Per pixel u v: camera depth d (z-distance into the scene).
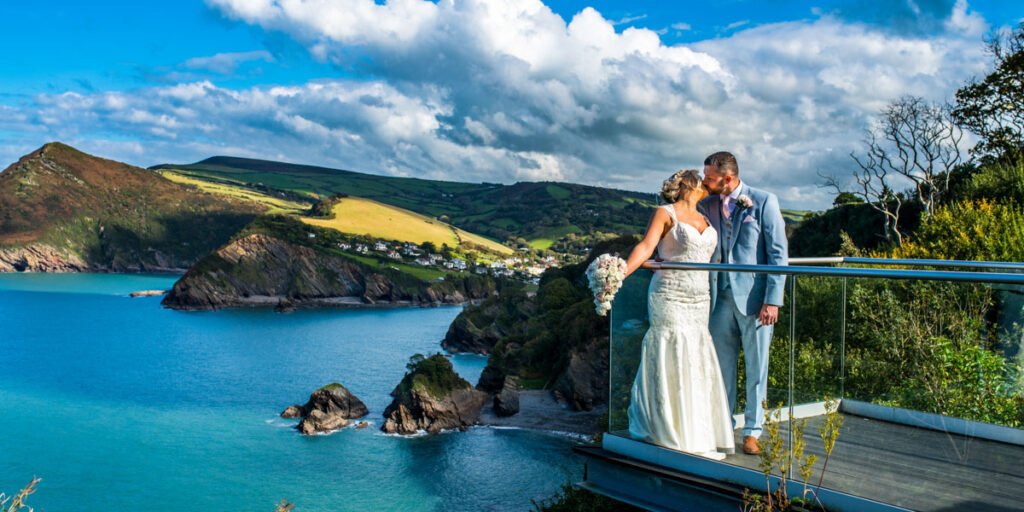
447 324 177.00
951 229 12.47
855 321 4.53
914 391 4.19
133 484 62.34
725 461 4.67
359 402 82.94
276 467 66.00
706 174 5.35
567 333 99.50
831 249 55.16
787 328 4.61
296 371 111.19
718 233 5.37
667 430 4.93
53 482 62.78
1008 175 17.69
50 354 126.25
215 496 59.38
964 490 3.86
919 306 4.16
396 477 62.69
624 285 5.22
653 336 5.01
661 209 5.00
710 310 4.97
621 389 5.27
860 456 4.20
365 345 139.50
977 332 3.95
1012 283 3.79
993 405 3.83
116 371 111.56
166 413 86.06
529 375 100.25
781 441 4.11
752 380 4.79
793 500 4.30
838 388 4.55
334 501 57.47
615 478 5.26
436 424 76.12
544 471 63.69
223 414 85.38
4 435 76.75
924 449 4.04
